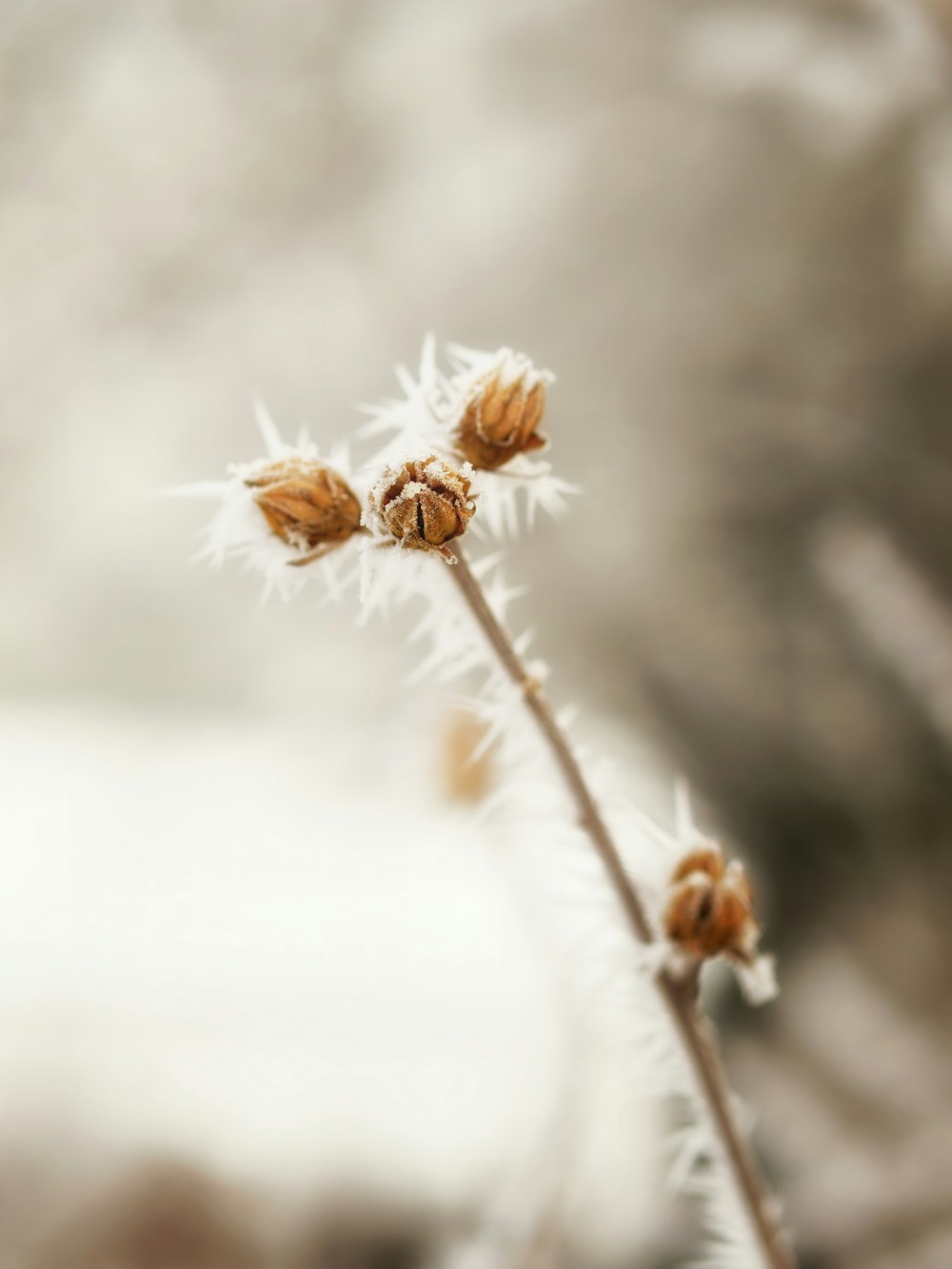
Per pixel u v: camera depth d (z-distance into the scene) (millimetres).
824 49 801
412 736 827
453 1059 875
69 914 1049
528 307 982
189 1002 943
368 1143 827
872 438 933
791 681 1010
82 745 1308
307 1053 896
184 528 1188
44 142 937
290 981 960
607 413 1001
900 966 954
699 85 859
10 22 908
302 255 986
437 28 897
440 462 322
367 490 330
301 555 332
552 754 344
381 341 1015
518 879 524
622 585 1046
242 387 1050
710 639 1030
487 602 339
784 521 978
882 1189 749
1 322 993
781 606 996
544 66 894
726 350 948
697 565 1016
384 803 1142
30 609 1290
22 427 1061
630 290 950
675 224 914
